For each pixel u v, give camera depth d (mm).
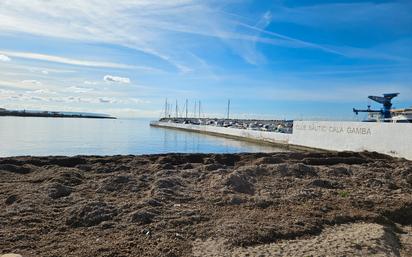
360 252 6270
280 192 9969
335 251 6230
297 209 8422
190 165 13570
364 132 24297
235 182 10125
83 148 34094
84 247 6012
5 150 30547
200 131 68188
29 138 43438
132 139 48594
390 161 16875
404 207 8992
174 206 8289
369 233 7145
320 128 29547
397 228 8148
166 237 6539
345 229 7441
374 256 6184
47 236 6504
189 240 6512
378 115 31109
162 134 62875
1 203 8289
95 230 6848
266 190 10070
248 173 11383
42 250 5879
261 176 11453
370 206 9023
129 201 8461
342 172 12719
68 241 6293
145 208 7789
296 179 11289
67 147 34438
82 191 9328
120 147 36625
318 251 6211
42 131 58406
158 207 8094
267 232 6785
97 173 12094
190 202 8719
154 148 36906
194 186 10125
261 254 6000
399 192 10633
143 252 5902
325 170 12648
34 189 9156
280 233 6844
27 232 6570
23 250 5867
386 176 12359
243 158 16578
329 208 8664
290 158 16703
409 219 8711
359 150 24578
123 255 5754
